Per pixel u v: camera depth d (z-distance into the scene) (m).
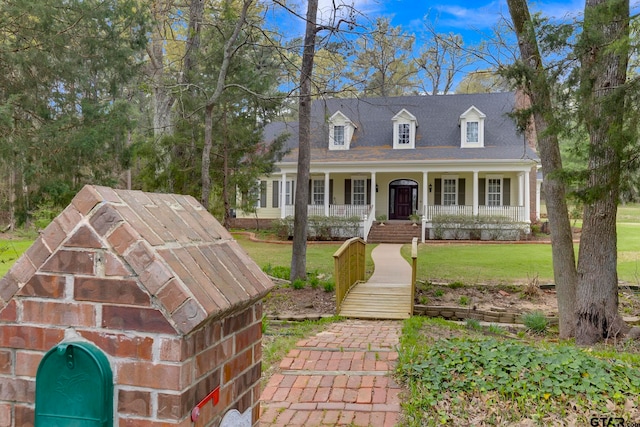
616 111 5.53
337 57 11.00
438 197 24.25
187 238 1.46
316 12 10.27
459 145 23.25
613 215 6.91
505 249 17.42
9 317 1.27
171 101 16.91
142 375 1.20
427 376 3.82
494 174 23.36
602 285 6.89
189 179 14.40
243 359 1.58
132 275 1.22
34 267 1.26
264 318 7.58
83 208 1.26
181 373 1.19
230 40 9.87
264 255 15.89
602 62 6.04
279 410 3.40
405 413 3.32
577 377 3.57
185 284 1.22
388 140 24.31
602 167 6.09
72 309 1.24
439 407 3.38
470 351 4.23
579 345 6.62
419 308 9.01
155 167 13.54
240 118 15.38
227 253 1.62
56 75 11.41
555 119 6.44
